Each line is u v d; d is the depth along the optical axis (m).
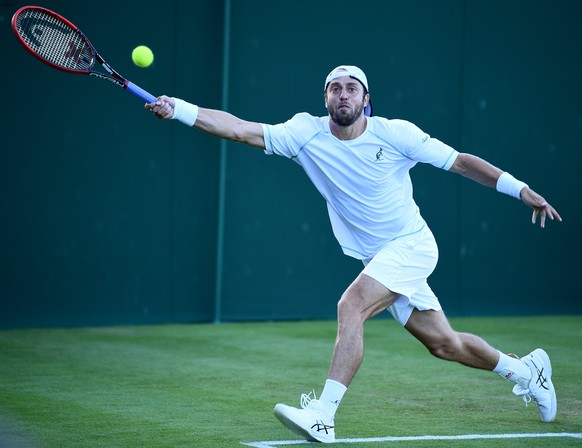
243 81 22.73
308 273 23.59
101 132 21.78
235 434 11.08
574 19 25.08
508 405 13.15
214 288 22.94
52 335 20.20
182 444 10.52
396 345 19.19
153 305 22.44
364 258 11.94
